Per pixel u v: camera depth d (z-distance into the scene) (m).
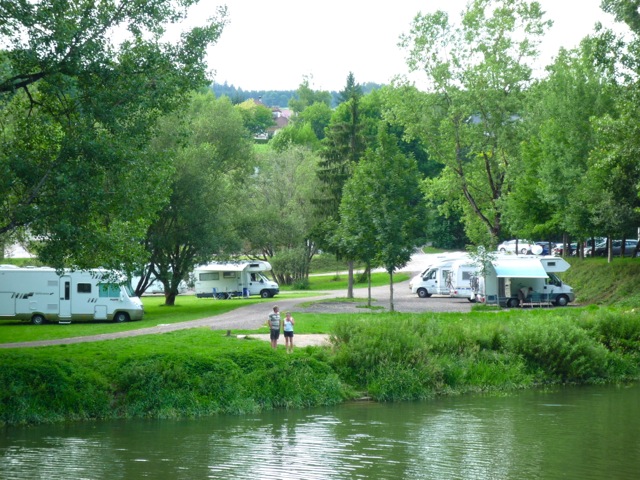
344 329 28.95
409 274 81.50
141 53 23.38
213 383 24.64
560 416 23.23
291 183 77.38
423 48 56.00
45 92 22.92
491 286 50.19
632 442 19.72
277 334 27.98
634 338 33.41
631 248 66.62
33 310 43.38
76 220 22.89
